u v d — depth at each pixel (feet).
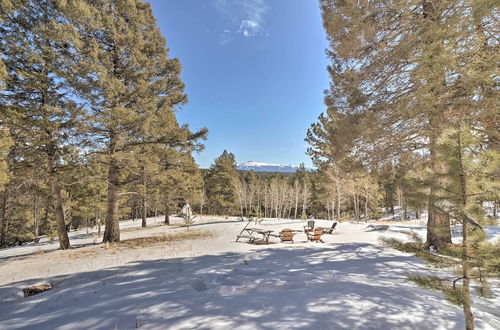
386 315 10.35
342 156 29.50
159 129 39.50
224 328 9.18
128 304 12.42
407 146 24.99
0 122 29.99
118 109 32.76
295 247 31.07
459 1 16.29
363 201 107.34
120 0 37.58
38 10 32.27
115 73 38.83
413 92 21.42
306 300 11.90
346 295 12.59
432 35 17.38
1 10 29.55
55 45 32.48
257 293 13.26
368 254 25.26
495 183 7.55
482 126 17.38
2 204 71.41
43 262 28.25
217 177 141.69
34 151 34.35
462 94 18.21
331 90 30.17
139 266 22.85
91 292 15.44
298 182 163.63
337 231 45.68
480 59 16.58
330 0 27.86
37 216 87.20
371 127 23.76
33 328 10.43
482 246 7.81
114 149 37.47
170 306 11.71
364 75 24.41
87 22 32.94
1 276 22.98
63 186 40.83
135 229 74.13
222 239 40.14
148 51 42.24
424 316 10.44
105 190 80.53
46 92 34.40
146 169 45.75
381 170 28.53
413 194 9.30
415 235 10.51
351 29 23.76
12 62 31.63
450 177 8.42
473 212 7.88
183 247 33.55
